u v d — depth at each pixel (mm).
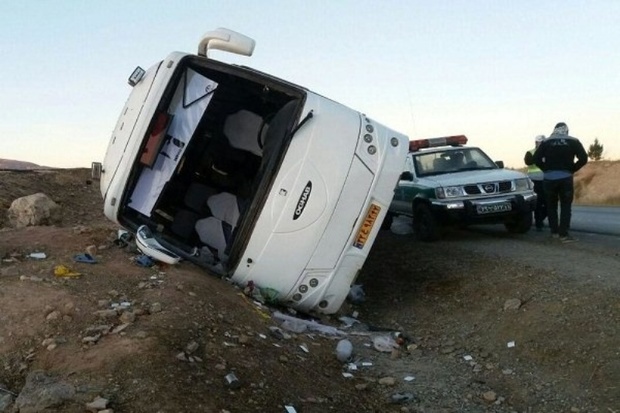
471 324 7141
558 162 10719
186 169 8227
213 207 8070
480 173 11688
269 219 6621
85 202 12180
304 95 6836
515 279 7957
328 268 6824
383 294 8961
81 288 5566
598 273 7695
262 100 8211
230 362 4785
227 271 6766
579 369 5527
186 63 7020
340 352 5816
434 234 11234
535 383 5527
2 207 9898
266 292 6727
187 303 5441
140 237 6523
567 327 6195
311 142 6723
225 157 8398
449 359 6348
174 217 7910
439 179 11461
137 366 4336
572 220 15586
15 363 4496
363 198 6895
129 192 6820
